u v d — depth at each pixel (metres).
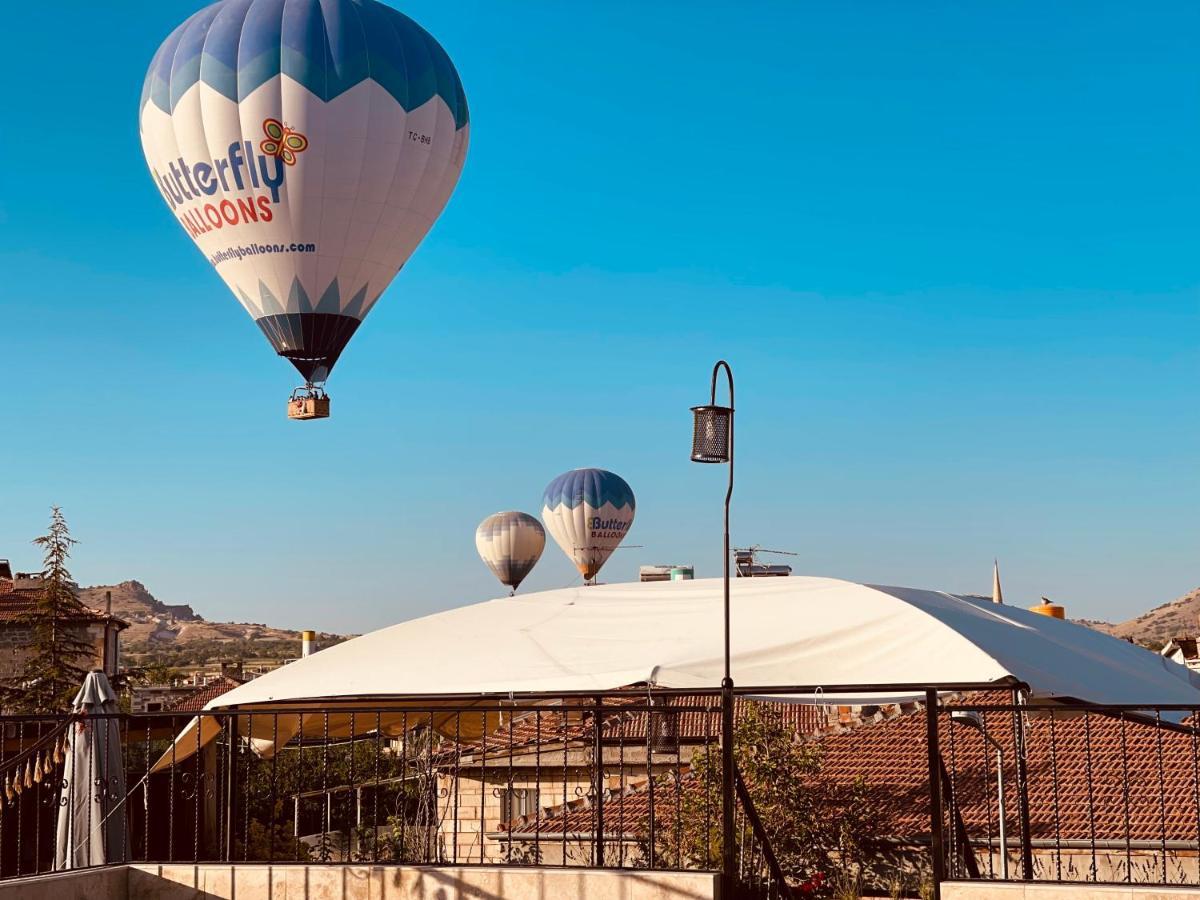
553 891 8.02
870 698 9.52
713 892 7.77
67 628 33.06
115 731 10.64
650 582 12.27
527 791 20.28
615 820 17.44
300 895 8.41
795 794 16.34
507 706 9.55
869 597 10.73
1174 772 17.61
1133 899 7.32
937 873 7.68
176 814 14.10
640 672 9.65
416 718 12.40
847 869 16.08
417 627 11.44
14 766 10.20
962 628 10.13
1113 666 10.70
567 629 10.98
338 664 10.73
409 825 14.24
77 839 10.23
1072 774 17.83
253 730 11.83
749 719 16.53
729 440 8.68
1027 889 7.50
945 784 11.14
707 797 11.88
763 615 10.77
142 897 8.63
